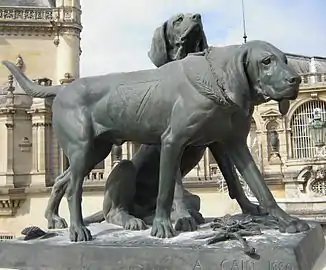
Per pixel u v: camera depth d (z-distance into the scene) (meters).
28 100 40.50
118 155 34.34
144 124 4.78
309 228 4.58
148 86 4.75
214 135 4.66
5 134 39.59
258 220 4.90
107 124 4.96
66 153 5.08
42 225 37.56
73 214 4.76
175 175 4.64
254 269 3.78
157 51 5.97
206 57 4.58
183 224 4.82
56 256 4.38
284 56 4.34
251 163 4.91
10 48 49.09
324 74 39.50
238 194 5.52
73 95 5.04
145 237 4.55
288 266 3.71
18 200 38.06
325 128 28.39
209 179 33.34
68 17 49.81
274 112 38.16
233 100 4.36
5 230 37.88
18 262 4.55
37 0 51.69
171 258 4.00
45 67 49.56
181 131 4.52
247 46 4.45
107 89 4.95
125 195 5.54
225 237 4.15
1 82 47.84
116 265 4.15
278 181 34.19
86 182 33.53
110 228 5.18
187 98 4.49
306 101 38.34
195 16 5.70
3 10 48.84
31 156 39.94
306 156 37.81
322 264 4.28
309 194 32.34
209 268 3.89
